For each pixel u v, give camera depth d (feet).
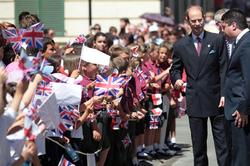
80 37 58.08
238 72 53.78
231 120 53.93
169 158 74.13
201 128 60.18
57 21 128.88
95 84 53.11
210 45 59.82
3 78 33.40
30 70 35.37
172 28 129.18
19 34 46.65
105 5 129.59
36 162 41.86
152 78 71.26
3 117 33.88
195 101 59.93
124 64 60.49
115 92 54.85
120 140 59.47
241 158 53.57
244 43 52.90
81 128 48.88
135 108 62.64
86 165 51.08
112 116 56.39
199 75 59.93
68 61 51.83
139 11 130.00
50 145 47.11
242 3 205.98
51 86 44.01
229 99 54.39
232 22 53.52
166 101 75.25
